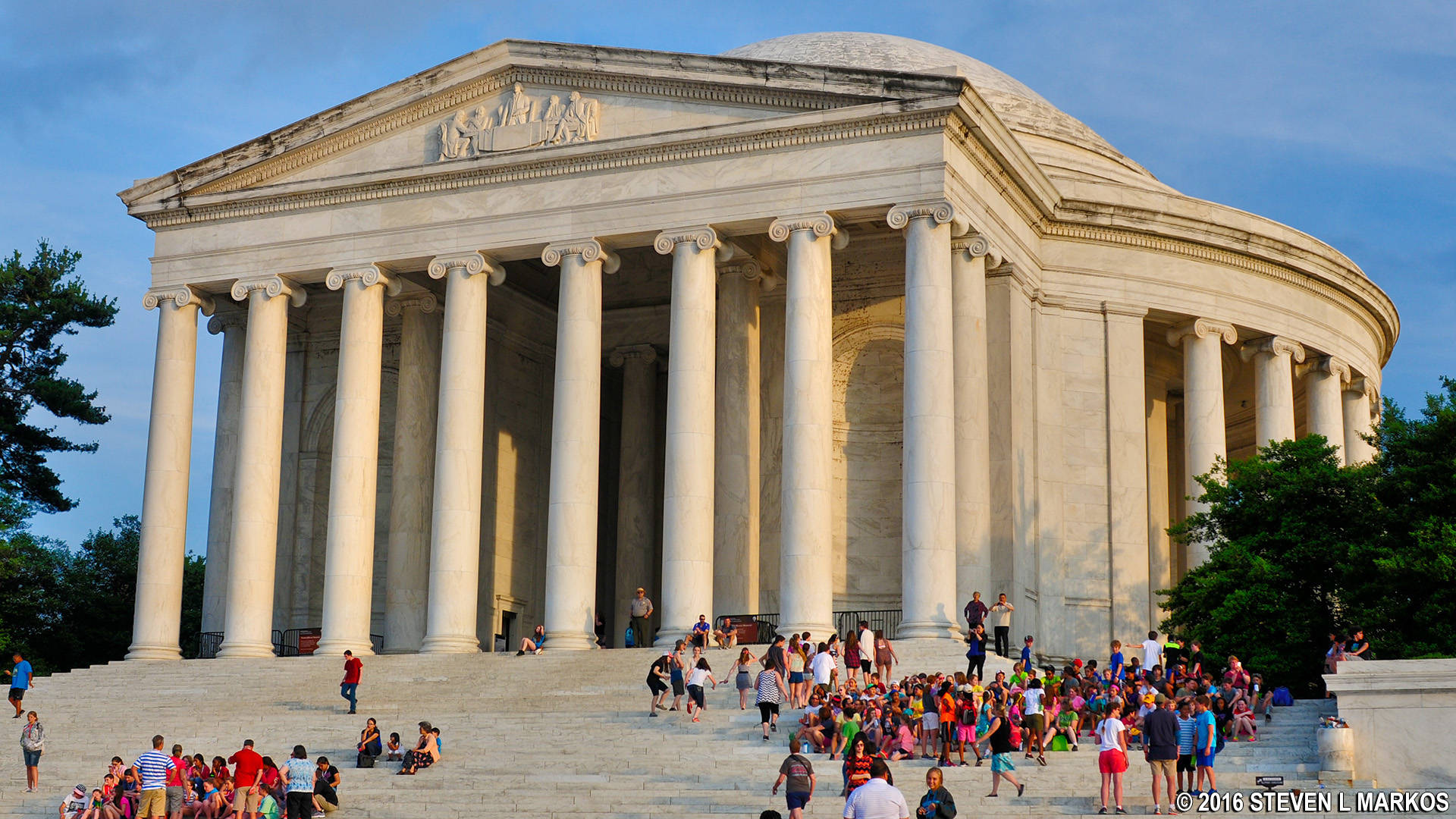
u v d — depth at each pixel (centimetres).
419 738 4012
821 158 5250
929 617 4869
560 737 3997
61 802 3828
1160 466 6488
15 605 7262
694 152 5409
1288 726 3888
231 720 4478
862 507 6103
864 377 6200
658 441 6888
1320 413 6581
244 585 5725
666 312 6706
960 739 3606
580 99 5634
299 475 6769
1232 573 4825
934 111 5081
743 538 5728
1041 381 5900
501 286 6575
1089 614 5850
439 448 5550
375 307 5781
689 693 4153
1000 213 5575
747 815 3228
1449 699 3180
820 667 4147
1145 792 3316
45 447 7256
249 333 5916
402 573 6100
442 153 5778
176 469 5928
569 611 5281
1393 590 4481
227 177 6059
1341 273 6581
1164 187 7162
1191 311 6153
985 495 5222
